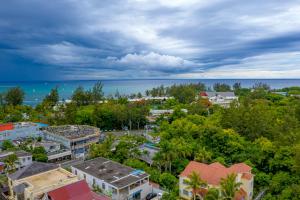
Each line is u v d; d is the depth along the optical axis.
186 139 77.38
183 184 51.06
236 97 193.25
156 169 65.06
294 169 54.53
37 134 97.62
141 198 52.91
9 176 48.56
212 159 67.56
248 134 82.19
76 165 60.19
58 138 90.56
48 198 39.72
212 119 102.12
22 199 42.66
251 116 84.62
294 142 64.31
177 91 189.62
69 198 40.12
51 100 171.62
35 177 47.44
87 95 171.00
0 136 88.44
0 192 50.03
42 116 133.12
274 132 79.88
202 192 47.34
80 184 42.97
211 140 72.94
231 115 90.31
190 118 103.00
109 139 81.44
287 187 50.94
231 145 69.38
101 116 125.75
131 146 76.31
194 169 52.09
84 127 106.38
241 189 49.00
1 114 127.62
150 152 74.38
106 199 43.88
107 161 62.66
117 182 50.59
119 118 124.12
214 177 48.59
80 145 87.38
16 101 159.50
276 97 160.12
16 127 95.56
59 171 50.50
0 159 67.25
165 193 50.38
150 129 121.88
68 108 130.62
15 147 81.44
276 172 59.34
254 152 66.06
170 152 60.88
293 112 101.50
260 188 55.78
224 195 41.25
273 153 61.94
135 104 154.12
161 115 127.69
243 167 51.66
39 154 74.31
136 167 62.75
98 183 52.72
